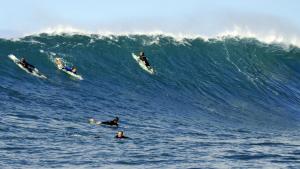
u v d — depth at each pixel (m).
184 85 188.50
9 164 93.88
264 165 103.69
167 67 199.50
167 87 184.00
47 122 129.12
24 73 168.25
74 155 103.38
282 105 191.00
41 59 182.50
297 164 105.69
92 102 156.25
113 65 191.25
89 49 196.75
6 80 161.12
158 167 98.69
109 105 156.38
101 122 134.88
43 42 193.62
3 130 116.75
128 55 198.75
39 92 155.62
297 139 140.62
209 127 147.88
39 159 98.69
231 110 174.50
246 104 184.00
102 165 97.88
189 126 145.62
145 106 161.75
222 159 107.50
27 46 188.12
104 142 116.81
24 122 126.06
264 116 174.88
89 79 177.75
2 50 182.00
